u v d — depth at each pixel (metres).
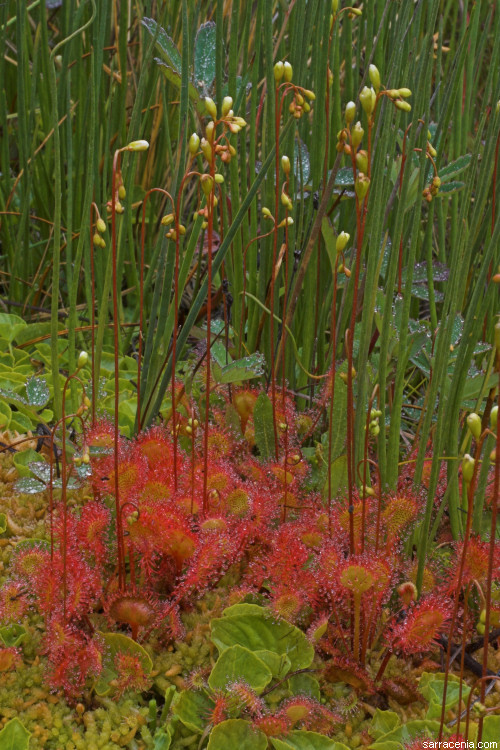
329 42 0.46
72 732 0.41
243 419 0.49
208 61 0.47
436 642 0.43
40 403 0.47
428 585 0.43
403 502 0.43
